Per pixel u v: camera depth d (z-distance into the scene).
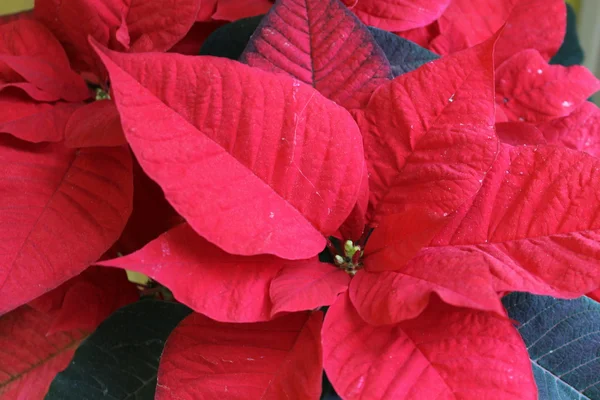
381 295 0.44
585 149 0.57
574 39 0.66
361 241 0.48
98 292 0.52
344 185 0.46
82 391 0.50
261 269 0.45
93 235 0.47
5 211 0.47
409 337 0.44
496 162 0.46
